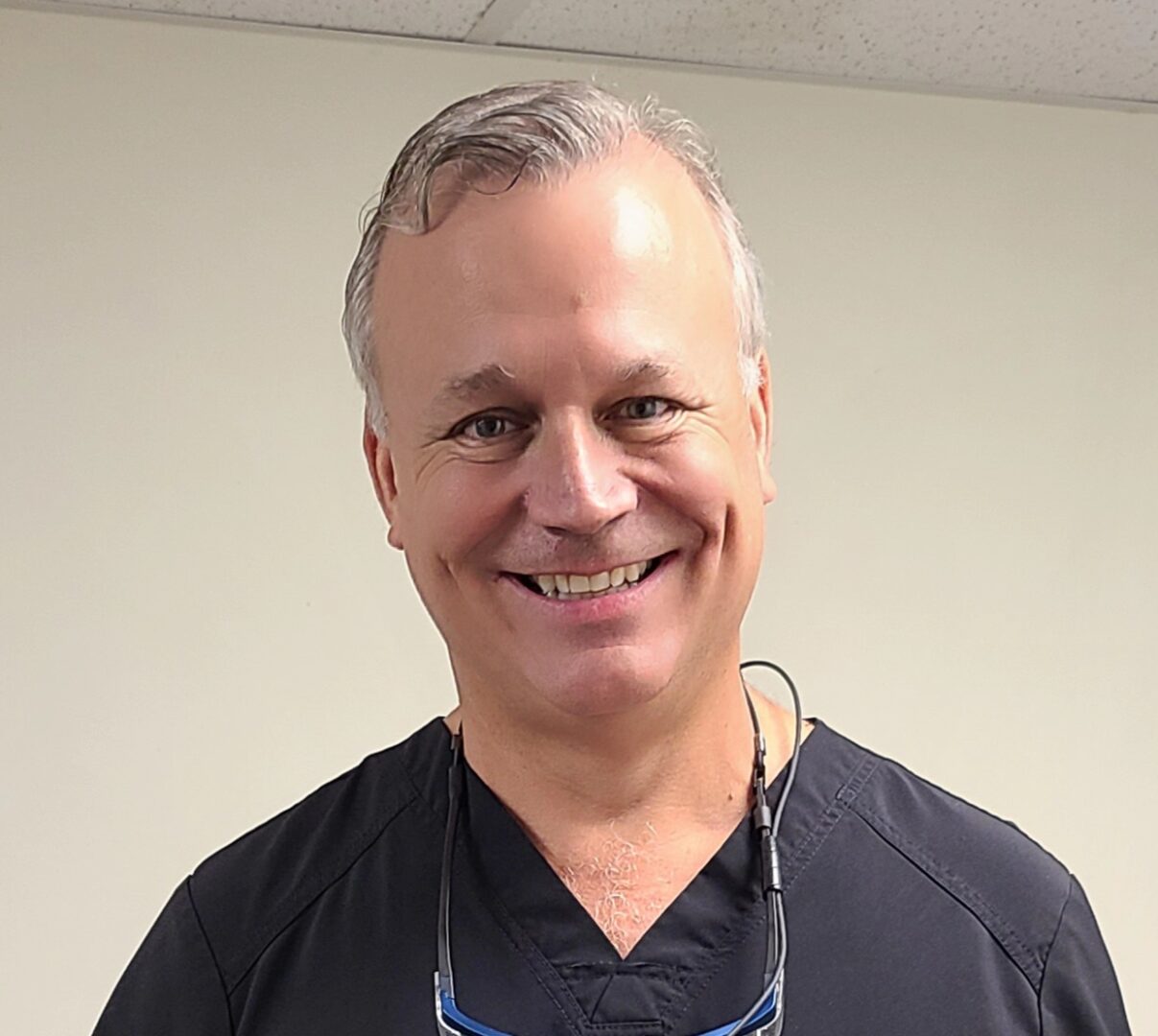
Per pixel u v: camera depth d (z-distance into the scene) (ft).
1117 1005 3.16
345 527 5.10
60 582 4.88
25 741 4.84
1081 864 5.60
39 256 4.89
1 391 4.84
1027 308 5.68
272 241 5.07
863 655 5.46
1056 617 5.64
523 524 2.75
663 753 3.03
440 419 2.77
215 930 3.25
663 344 2.69
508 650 2.87
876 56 5.34
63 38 4.95
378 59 5.19
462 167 2.75
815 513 5.43
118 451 4.93
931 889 3.10
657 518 2.76
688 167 2.95
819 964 3.01
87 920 4.88
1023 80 5.57
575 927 3.07
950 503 5.56
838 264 5.51
